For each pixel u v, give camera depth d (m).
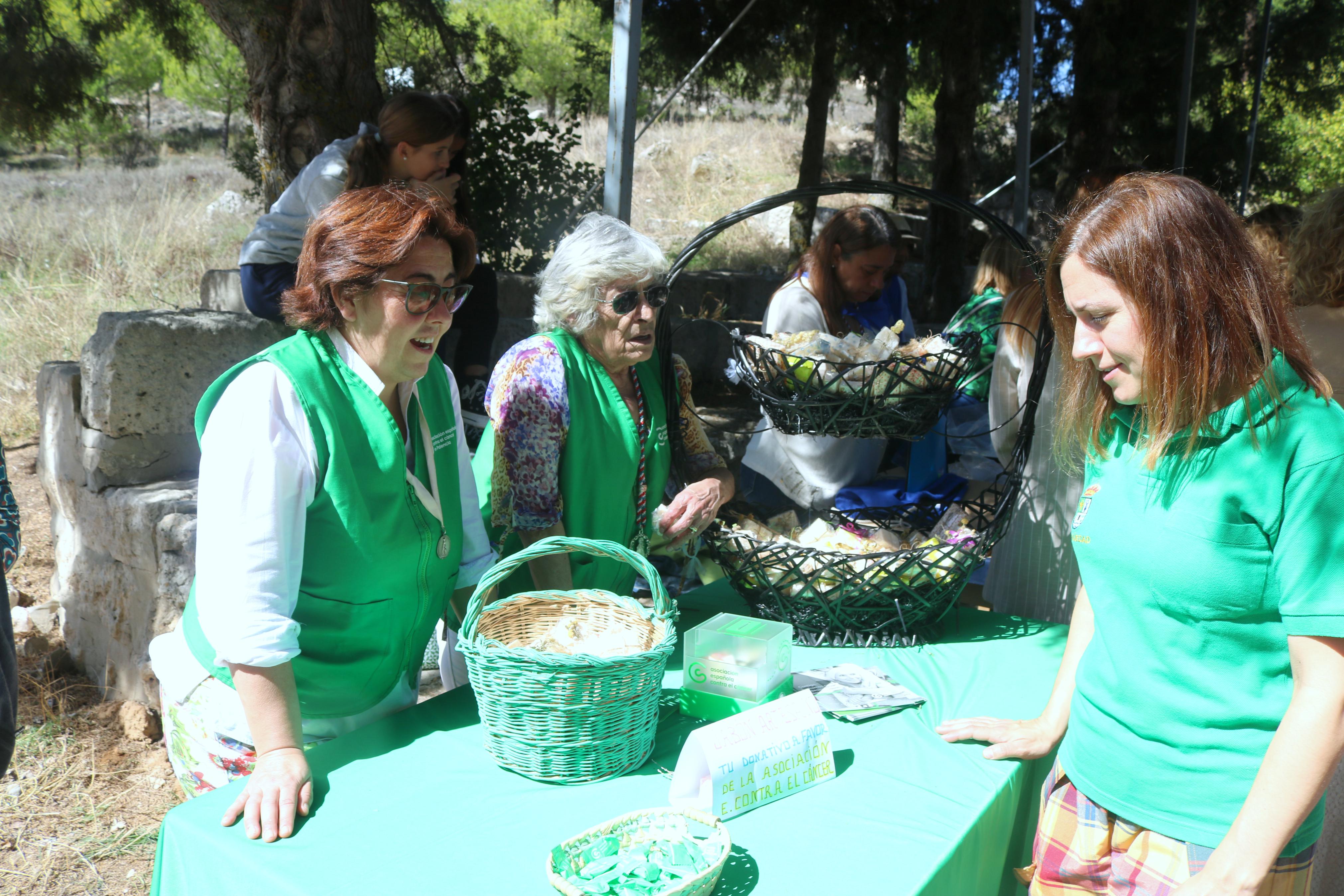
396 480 1.67
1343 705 1.21
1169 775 1.40
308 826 1.45
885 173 16.45
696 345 7.70
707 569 2.90
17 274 9.05
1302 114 14.70
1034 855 1.66
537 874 1.35
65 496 3.93
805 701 1.65
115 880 2.82
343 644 1.73
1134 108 12.01
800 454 2.94
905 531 2.58
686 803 1.51
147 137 22.62
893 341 2.14
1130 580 1.39
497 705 1.57
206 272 5.75
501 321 6.44
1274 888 1.34
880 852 1.43
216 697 1.76
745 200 17.03
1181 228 1.23
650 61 9.41
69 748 3.47
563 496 2.10
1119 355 1.30
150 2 6.20
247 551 1.52
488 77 7.29
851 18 8.53
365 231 1.55
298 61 5.17
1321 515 1.21
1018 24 9.91
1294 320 1.28
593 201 7.65
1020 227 6.70
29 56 6.06
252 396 1.54
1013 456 2.34
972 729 1.79
